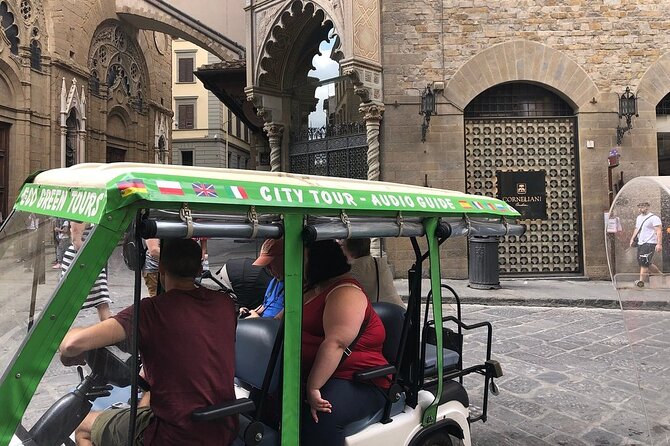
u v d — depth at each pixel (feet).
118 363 6.18
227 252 12.05
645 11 39.60
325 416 8.28
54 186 6.81
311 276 9.12
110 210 5.36
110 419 6.29
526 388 16.83
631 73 39.58
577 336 23.24
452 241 38.42
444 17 39.09
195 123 139.54
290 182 7.30
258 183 6.76
